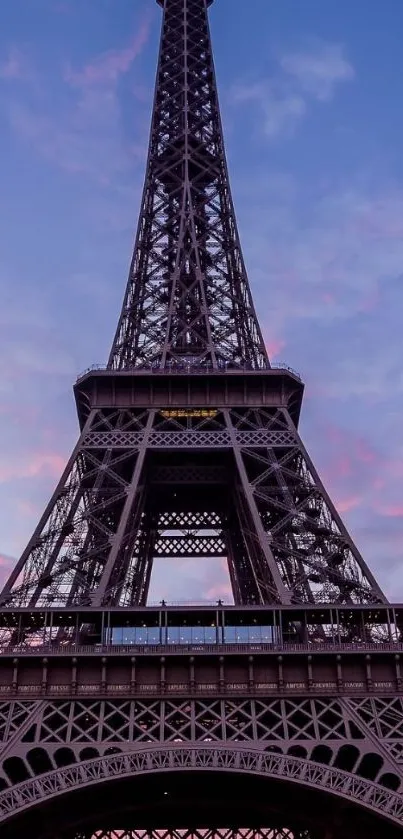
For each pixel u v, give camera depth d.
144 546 107.00
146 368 102.88
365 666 73.00
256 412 98.50
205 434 95.44
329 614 76.94
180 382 99.38
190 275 115.69
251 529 90.44
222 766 65.50
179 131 128.38
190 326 107.88
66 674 72.50
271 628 76.25
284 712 70.44
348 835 76.12
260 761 65.88
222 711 70.44
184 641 76.06
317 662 73.31
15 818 67.44
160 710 70.69
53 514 87.44
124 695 71.69
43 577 81.25
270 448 93.94
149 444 94.19
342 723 69.62
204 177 124.06
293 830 90.19
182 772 66.06
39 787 63.91
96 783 64.38
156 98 130.62
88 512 87.06
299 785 65.12
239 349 106.94
